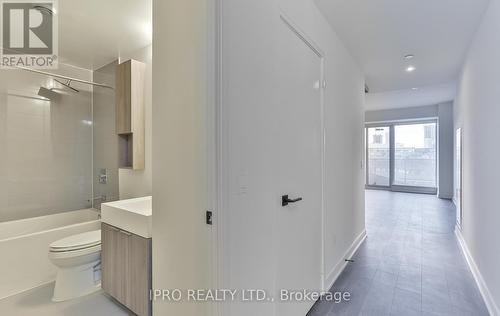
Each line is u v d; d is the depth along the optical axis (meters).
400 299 2.10
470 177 2.85
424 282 2.37
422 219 4.59
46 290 2.29
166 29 1.24
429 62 3.33
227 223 1.07
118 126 2.68
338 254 2.61
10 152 2.75
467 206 3.00
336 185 2.58
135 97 2.56
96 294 2.20
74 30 2.33
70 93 3.17
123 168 2.66
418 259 2.88
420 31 2.49
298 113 1.83
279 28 1.57
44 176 2.98
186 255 1.17
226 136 1.07
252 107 1.23
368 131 8.25
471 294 2.17
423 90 4.87
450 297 2.12
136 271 1.77
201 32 1.06
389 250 3.17
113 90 3.01
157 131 1.30
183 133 1.16
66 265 2.13
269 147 1.37
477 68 2.47
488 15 2.06
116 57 2.91
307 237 1.96
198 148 1.09
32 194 2.90
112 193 3.05
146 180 2.64
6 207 2.72
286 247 1.66
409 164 7.66
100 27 2.29
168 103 1.23
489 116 2.09
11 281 2.24
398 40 2.69
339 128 2.67
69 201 3.17
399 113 7.14
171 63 1.21
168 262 1.26
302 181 1.89
